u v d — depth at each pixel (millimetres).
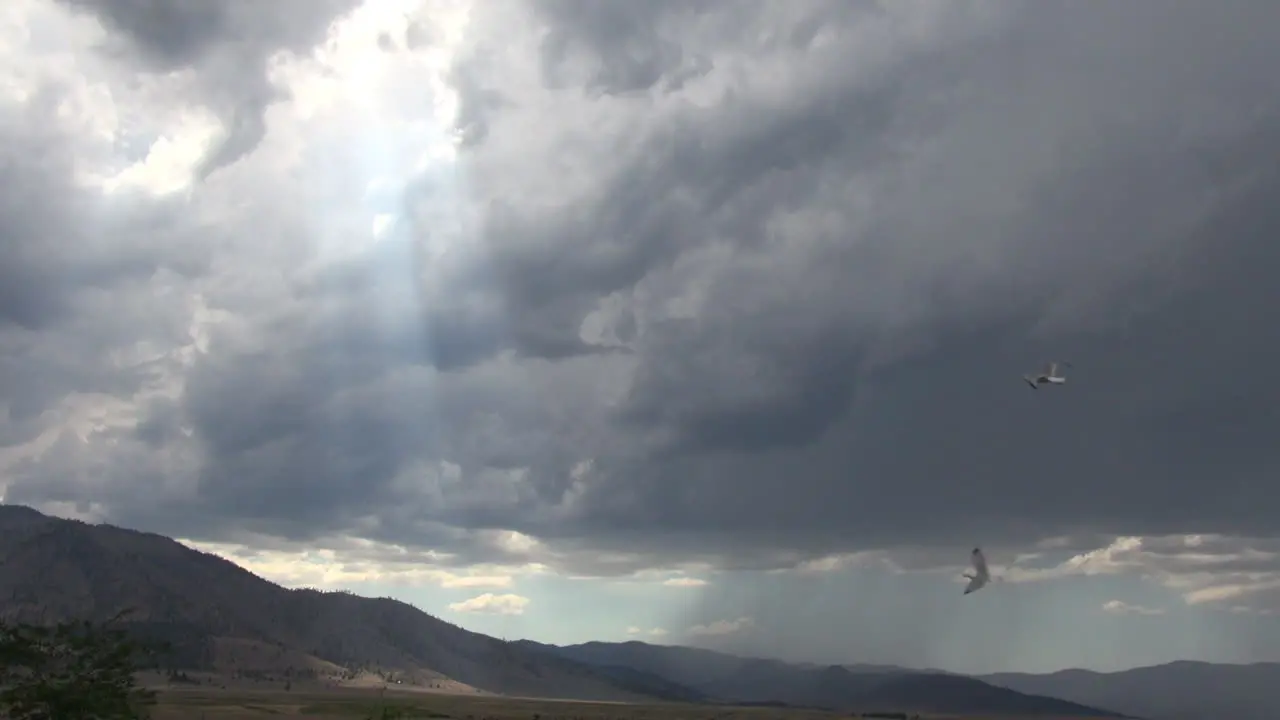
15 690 79875
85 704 80688
